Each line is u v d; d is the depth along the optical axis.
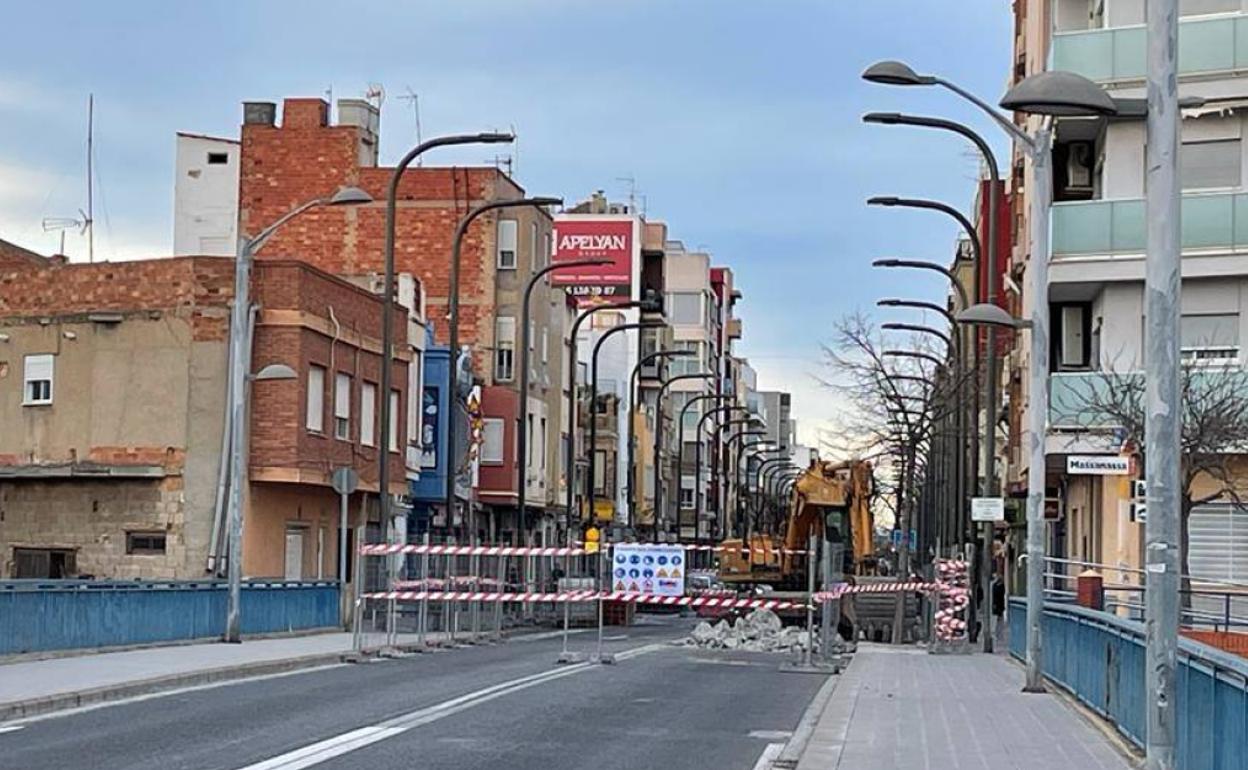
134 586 30.64
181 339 45.97
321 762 15.82
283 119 75.62
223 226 77.88
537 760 16.73
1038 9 49.94
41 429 47.09
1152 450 13.58
